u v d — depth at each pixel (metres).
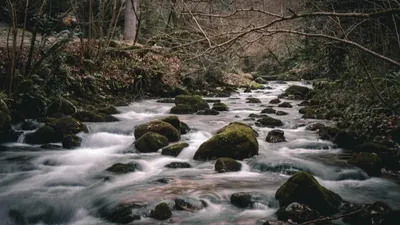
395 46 10.12
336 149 8.32
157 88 15.40
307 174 5.25
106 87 13.56
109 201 5.45
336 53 14.05
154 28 19.38
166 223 4.74
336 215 4.96
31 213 5.35
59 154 7.74
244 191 5.71
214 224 4.70
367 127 8.75
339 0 10.02
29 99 10.07
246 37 7.43
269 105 14.62
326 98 13.46
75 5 14.09
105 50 14.27
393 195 5.82
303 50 14.94
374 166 6.78
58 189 6.04
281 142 8.73
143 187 5.95
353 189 6.10
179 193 5.65
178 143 8.08
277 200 5.31
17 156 7.61
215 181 6.21
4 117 8.64
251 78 24.30
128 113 11.98
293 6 10.42
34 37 10.42
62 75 11.28
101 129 9.52
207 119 11.32
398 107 8.62
